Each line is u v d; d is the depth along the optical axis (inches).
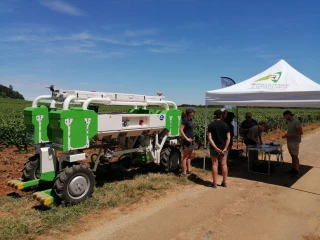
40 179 206.8
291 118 295.4
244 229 168.2
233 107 445.4
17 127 462.3
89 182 203.2
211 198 221.5
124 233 159.2
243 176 292.8
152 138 273.9
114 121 221.9
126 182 253.0
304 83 274.7
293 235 161.3
